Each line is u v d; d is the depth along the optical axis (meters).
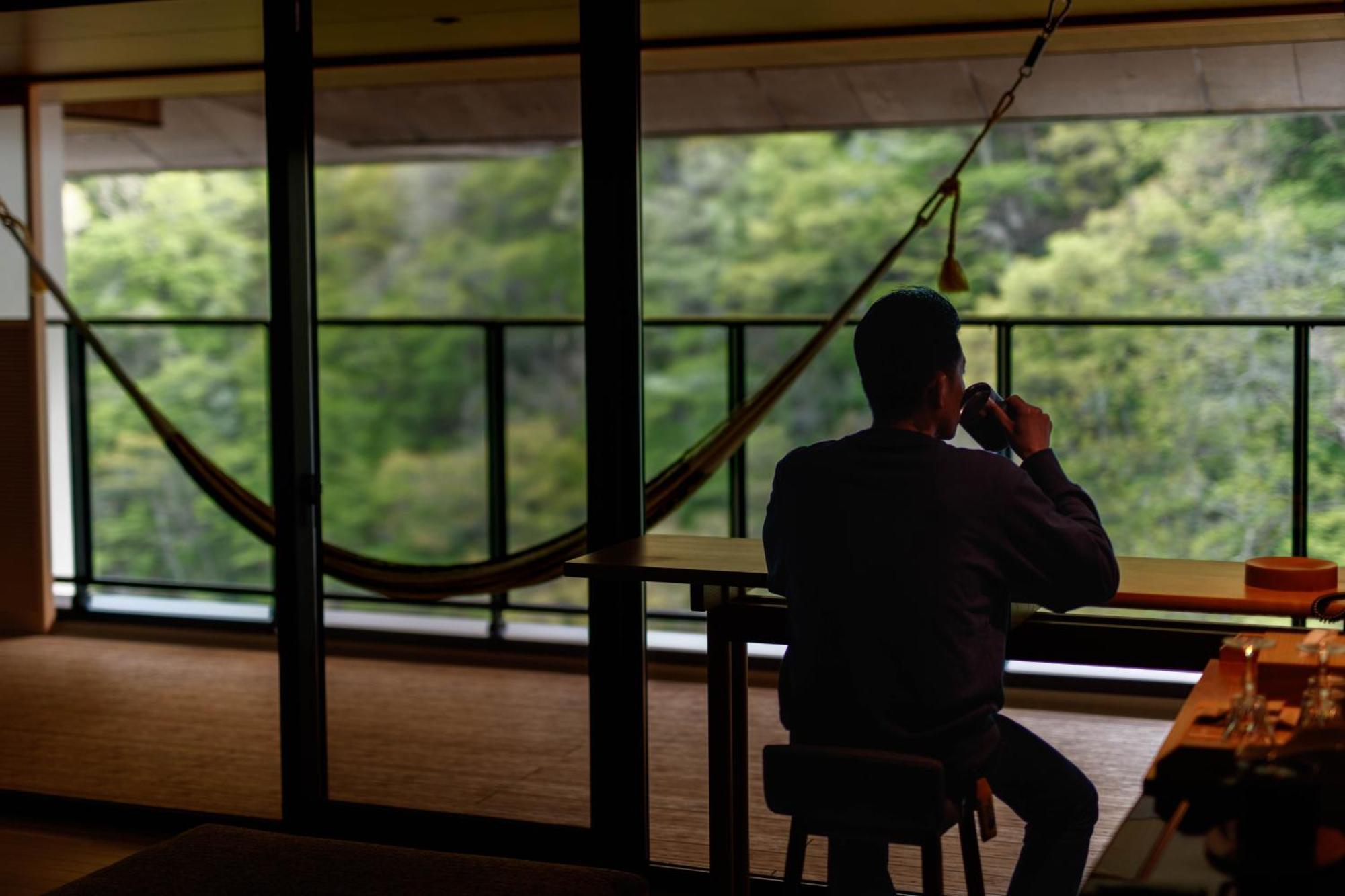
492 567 3.88
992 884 2.96
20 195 5.24
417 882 2.05
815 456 2.13
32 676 4.73
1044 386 10.41
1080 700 4.18
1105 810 3.34
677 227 15.95
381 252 18.45
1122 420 9.98
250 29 4.15
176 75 4.95
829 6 3.94
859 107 5.93
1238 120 12.95
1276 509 9.12
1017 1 3.86
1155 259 13.27
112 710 4.32
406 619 5.18
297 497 3.22
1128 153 13.50
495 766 3.77
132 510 15.55
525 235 18.27
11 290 5.28
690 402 15.98
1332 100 5.04
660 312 16.03
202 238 16.64
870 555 2.05
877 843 2.34
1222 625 2.36
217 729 4.11
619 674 2.96
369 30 4.29
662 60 4.77
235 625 5.17
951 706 2.03
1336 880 1.24
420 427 18.30
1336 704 1.67
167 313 16.66
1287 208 12.82
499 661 4.84
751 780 3.67
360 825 3.23
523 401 18.12
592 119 2.92
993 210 14.19
